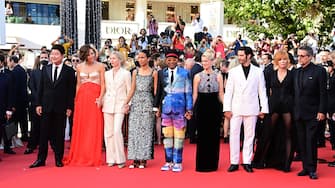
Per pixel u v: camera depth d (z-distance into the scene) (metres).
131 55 13.99
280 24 19.69
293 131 8.12
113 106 8.44
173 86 8.05
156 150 10.12
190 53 11.94
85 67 8.68
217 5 22.20
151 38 18.42
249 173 8.05
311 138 7.74
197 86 8.14
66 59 10.54
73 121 8.76
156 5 28.41
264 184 7.32
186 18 28.91
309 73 7.75
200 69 10.21
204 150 8.09
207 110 8.09
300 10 19.08
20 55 13.06
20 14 26.70
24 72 10.58
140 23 25.28
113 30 24.55
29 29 24.66
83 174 7.87
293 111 7.99
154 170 8.20
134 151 8.31
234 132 8.19
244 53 8.08
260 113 8.21
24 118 10.82
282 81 8.11
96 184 7.20
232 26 24.58
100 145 8.62
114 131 8.43
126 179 7.52
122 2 27.61
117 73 8.50
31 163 8.77
